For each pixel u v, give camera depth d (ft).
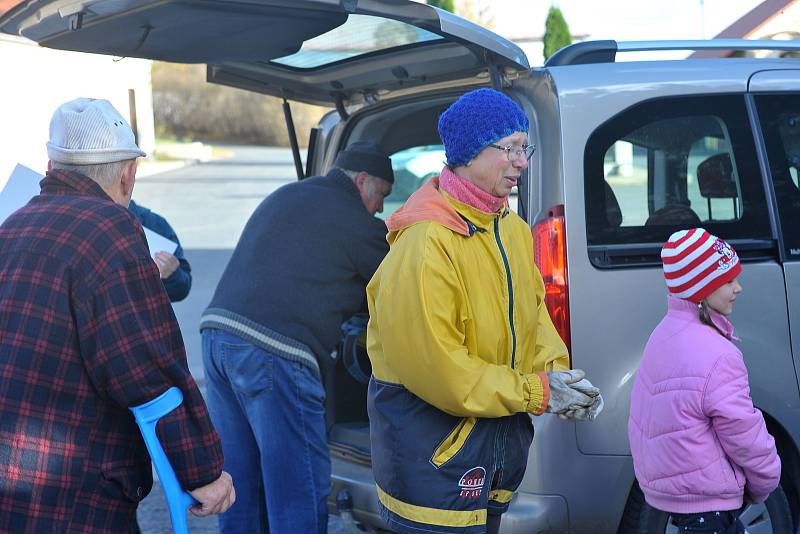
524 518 10.48
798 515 11.57
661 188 11.18
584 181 10.88
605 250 10.84
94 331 7.68
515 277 8.93
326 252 11.82
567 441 10.63
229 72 13.80
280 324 11.62
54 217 7.95
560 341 9.70
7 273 7.77
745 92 11.65
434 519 8.64
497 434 8.78
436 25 10.26
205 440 8.08
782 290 11.39
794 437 11.41
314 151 16.10
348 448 12.64
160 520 15.08
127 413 8.03
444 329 8.24
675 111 11.33
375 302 9.02
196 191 76.02
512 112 8.45
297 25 10.31
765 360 11.28
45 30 11.00
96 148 8.21
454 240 8.42
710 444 9.36
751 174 11.54
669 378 9.48
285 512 11.67
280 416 11.62
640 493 11.05
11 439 7.56
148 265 8.02
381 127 14.76
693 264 9.45
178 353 8.18
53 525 7.67
